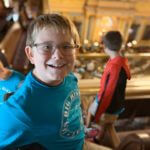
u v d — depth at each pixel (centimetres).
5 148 103
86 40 333
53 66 99
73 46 104
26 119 98
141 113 342
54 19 100
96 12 307
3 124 99
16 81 166
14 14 520
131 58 337
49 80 102
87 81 290
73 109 119
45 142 108
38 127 102
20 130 99
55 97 106
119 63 212
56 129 108
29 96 99
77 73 302
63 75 103
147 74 316
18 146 104
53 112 105
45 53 98
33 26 102
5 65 231
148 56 343
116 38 212
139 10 315
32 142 106
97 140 243
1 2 511
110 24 321
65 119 111
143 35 342
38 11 525
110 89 214
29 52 106
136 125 341
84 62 327
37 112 100
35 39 100
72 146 121
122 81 217
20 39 436
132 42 345
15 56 370
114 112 236
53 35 97
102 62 333
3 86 160
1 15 507
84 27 320
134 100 319
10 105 99
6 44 403
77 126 122
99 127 248
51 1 300
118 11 310
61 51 99
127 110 332
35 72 105
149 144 134
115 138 252
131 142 148
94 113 232
